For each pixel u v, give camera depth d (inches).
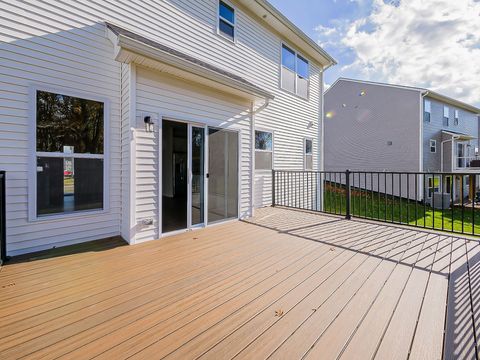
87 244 137.4
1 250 109.7
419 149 497.7
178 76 155.2
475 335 60.8
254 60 260.7
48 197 132.3
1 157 119.5
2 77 119.6
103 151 150.4
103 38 150.6
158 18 180.1
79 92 141.4
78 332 63.5
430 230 159.9
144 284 90.2
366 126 570.9
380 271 99.6
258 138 268.4
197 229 169.6
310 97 348.5
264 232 162.2
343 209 434.6
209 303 77.2
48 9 132.0
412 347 57.1
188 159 166.1
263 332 62.9
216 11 222.1
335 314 70.4
